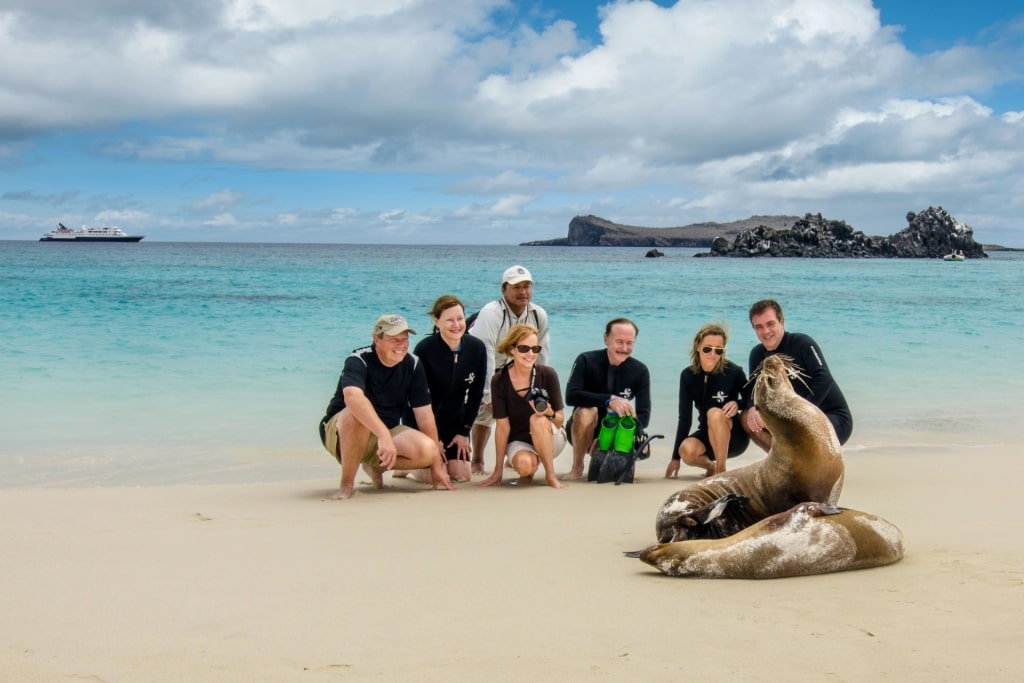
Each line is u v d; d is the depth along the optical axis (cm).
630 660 307
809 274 5850
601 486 748
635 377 803
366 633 341
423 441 723
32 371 1383
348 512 617
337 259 7731
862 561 431
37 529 548
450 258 8912
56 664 305
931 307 2995
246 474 805
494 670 297
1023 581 405
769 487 484
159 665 304
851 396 1275
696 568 425
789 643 322
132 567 451
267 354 1612
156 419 1057
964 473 757
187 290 3272
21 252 9138
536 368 783
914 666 294
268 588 409
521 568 450
